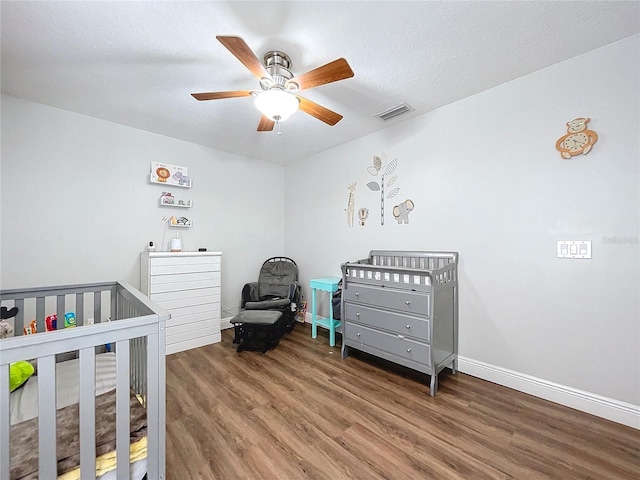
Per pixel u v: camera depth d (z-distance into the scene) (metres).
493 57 1.85
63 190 2.56
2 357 0.84
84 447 0.97
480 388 2.16
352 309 2.67
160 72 1.99
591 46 1.76
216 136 3.20
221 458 1.46
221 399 2.01
